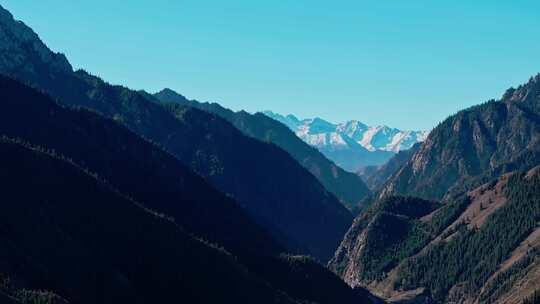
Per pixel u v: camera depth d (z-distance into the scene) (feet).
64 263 644.69
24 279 581.53
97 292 637.71
